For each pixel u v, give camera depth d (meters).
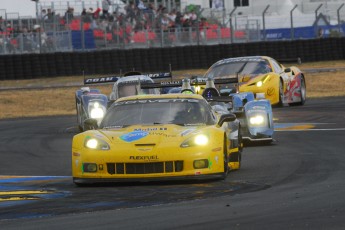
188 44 147.75
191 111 39.31
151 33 144.88
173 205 28.89
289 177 37.00
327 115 74.06
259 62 83.31
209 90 54.81
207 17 155.62
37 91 114.50
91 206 29.48
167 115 39.09
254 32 155.75
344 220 24.45
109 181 35.78
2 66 130.25
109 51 135.50
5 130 72.56
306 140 54.75
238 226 24.06
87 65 134.38
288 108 84.00
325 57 155.00
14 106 103.12
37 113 95.94
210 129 37.09
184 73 136.25
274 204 28.25
